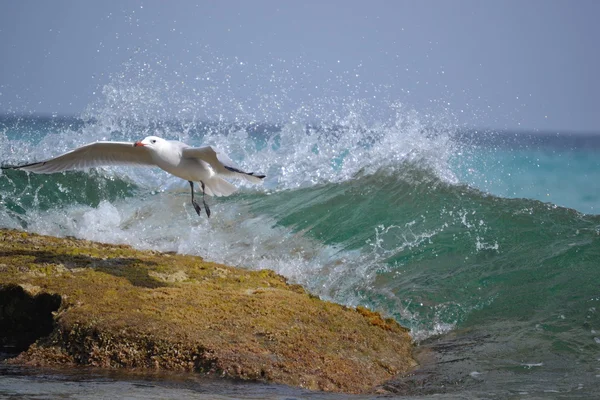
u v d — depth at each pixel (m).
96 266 25.64
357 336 22.50
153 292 23.47
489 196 34.56
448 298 27.20
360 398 18.92
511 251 29.95
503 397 19.17
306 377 19.66
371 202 35.50
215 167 25.62
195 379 19.23
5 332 22.84
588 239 29.88
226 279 26.00
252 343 20.67
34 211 35.38
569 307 25.70
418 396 19.31
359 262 30.58
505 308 26.28
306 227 34.09
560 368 21.45
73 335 20.72
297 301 24.00
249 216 35.66
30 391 17.97
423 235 31.94
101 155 26.00
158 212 36.38
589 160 76.38
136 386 18.55
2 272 24.12
